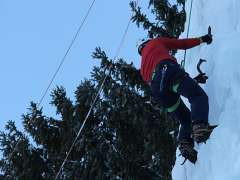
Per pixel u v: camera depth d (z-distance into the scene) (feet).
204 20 21.35
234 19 19.54
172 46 16.63
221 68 18.25
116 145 59.57
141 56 16.83
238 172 15.26
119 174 57.41
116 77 59.72
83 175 57.93
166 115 55.21
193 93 15.29
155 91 15.99
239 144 15.93
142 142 59.11
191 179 17.90
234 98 17.15
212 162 16.67
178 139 16.14
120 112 58.65
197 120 14.90
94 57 60.59
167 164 57.41
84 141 59.06
